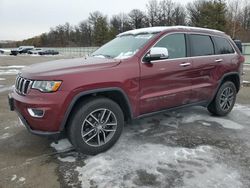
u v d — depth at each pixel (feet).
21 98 10.71
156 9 243.81
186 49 14.28
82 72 10.64
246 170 10.21
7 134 14.07
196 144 12.63
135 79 11.92
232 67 16.84
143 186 9.22
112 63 11.53
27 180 9.68
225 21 136.56
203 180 9.53
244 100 22.02
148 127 14.96
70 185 9.36
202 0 188.85
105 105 11.34
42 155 11.59
